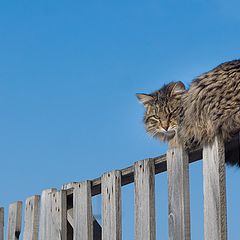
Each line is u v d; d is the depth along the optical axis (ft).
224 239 16.97
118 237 19.86
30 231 23.40
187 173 18.06
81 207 21.43
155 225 18.85
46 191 23.15
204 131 20.89
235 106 20.49
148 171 19.04
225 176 17.37
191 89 22.13
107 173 20.59
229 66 21.54
